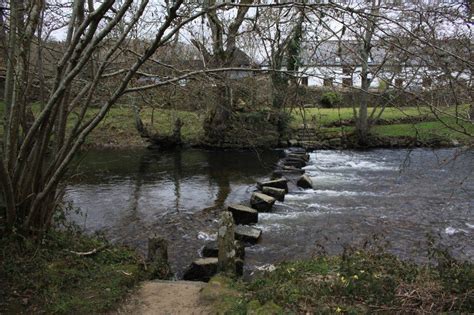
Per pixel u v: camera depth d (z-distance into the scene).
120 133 27.61
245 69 5.68
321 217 12.53
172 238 10.65
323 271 6.09
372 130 26.77
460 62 5.17
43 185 6.29
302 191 16.02
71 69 5.57
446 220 12.26
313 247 9.94
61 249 6.30
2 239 5.79
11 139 6.05
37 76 6.96
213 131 25.84
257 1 6.46
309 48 6.21
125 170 19.81
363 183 17.30
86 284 5.58
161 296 5.56
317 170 20.30
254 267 8.66
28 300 5.07
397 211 13.18
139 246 10.00
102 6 5.18
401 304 4.87
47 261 5.89
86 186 16.38
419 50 5.75
